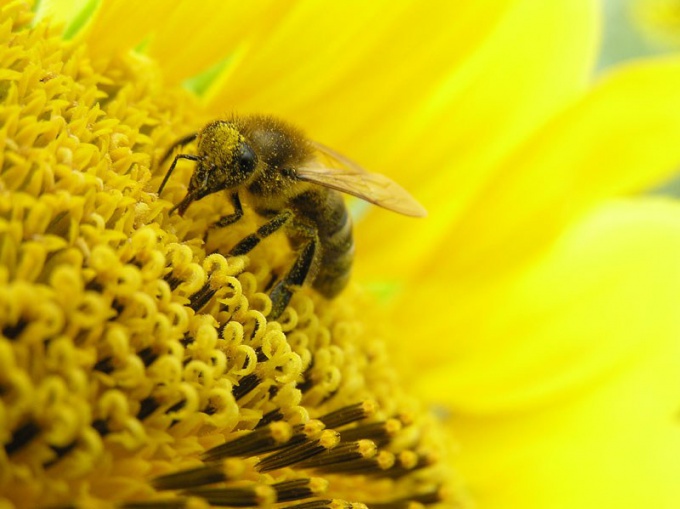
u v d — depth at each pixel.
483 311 0.11
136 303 0.07
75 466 0.06
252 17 0.09
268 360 0.08
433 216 0.11
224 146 0.08
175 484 0.07
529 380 0.12
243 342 0.08
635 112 0.11
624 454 0.11
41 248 0.07
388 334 0.10
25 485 0.06
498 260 0.11
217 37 0.09
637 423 0.12
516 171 0.11
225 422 0.07
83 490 0.07
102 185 0.07
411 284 0.11
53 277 0.07
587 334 0.12
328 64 0.10
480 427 0.12
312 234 0.08
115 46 0.08
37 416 0.06
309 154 0.09
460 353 0.11
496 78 0.11
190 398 0.07
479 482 0.11
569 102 0.11
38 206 0.07
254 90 0.10
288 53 0.10
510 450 0.11
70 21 0.08
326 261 0.09
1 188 0.07
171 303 0.07
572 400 0.12
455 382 0.11
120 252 0.07
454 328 0.11
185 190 0.08
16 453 0.06
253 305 0.08
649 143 0.11
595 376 0.12
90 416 0.07
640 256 0.12
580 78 0.11
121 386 0.07
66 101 0.07
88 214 0.07
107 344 0.07
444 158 0.11
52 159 0.07
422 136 0.11
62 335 0.07
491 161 0.11
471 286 0.11
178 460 0.07
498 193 0.11
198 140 0.08
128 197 0.07
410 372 0.11
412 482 0.09
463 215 0.11
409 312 0.11
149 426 0.07
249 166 0.08
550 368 0.12
